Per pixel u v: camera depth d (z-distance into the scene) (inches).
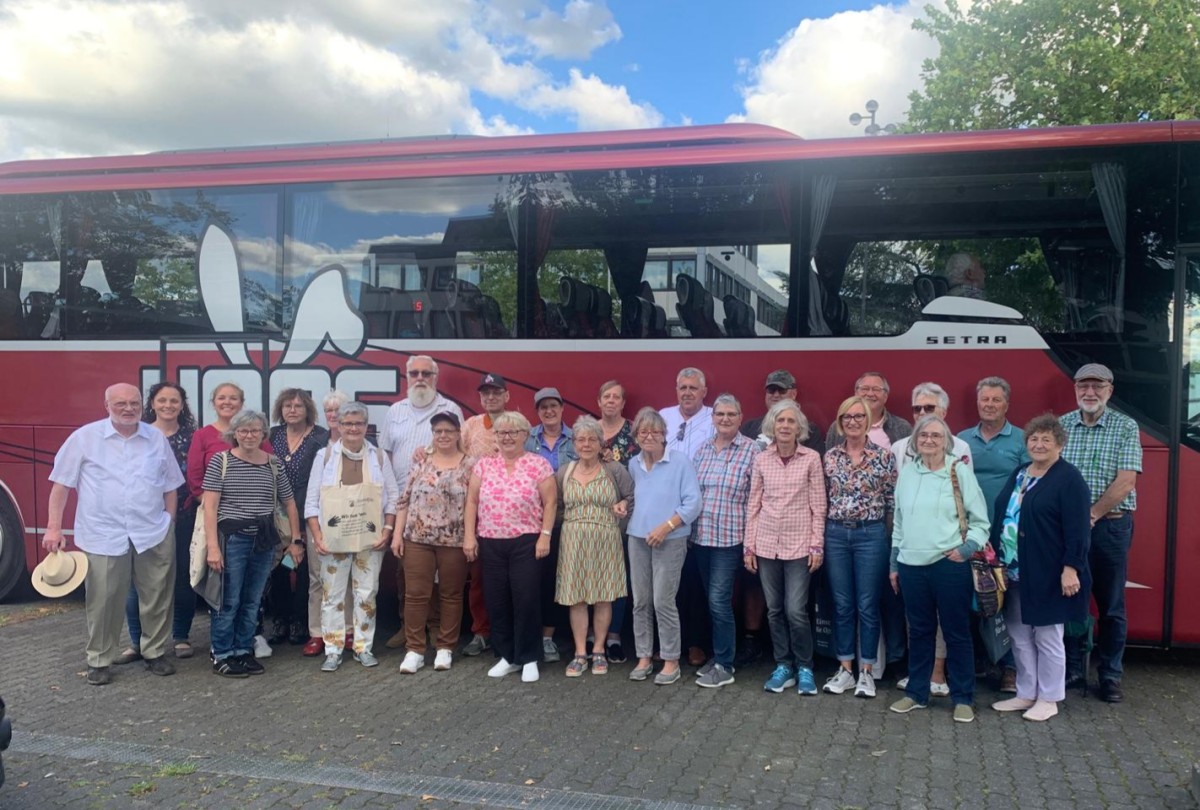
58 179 324.2
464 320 285.6
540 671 253.8
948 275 253.3
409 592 254.2
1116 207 244.2
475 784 176.4
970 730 207.3
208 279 306.7
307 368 297.1
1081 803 169.9
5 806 166.9
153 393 264.7
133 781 178.1
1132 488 221.6
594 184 277.9
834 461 228.7
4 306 325.1
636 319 272.8
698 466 243.4
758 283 265.1
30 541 327.3
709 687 237.9
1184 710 222.4
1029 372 247.1
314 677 248.4
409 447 270.8
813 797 171.8
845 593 229.3
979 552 208.8
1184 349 240.7
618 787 175.6
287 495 259.6
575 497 246.5
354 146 305.9
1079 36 768.9
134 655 262.4
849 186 260.8
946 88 814.5
